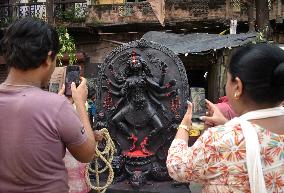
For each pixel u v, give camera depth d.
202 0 14.58
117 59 4.46
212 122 1.99
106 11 15.05
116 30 15.41
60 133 1.68
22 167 1.62
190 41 9.71
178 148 1.77
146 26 15.09
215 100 10.41
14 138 1.63
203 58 12.08
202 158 1.59
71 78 2.86
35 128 1.64
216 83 10.20
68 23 15.24
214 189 1.58
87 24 15.12
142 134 4.27
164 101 4.29
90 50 15.68
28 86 1.75
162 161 4.19
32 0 16.02
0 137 1.65
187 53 8.91
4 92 1.73
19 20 1.79
